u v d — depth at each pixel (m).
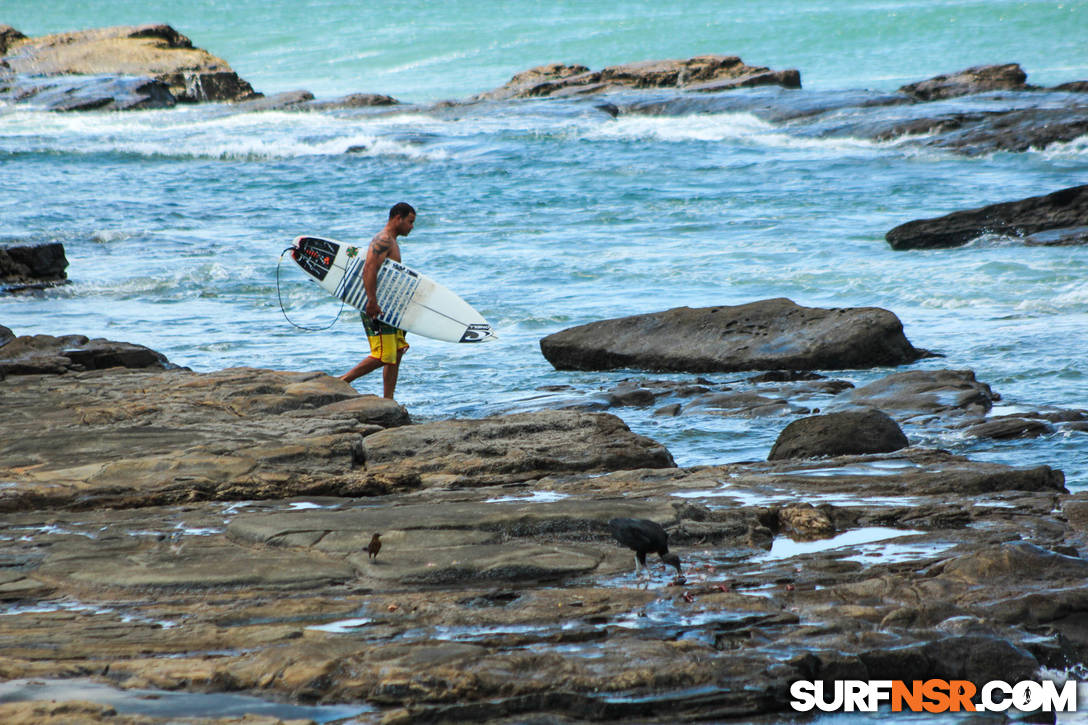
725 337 49.72
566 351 50.22
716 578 19.75
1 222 94.56
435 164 130.50
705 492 26.22
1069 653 16.67
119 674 15.70
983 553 19.42
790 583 19.23
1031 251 71.25
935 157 120.12
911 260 70.56
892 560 20.56
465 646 16.05
